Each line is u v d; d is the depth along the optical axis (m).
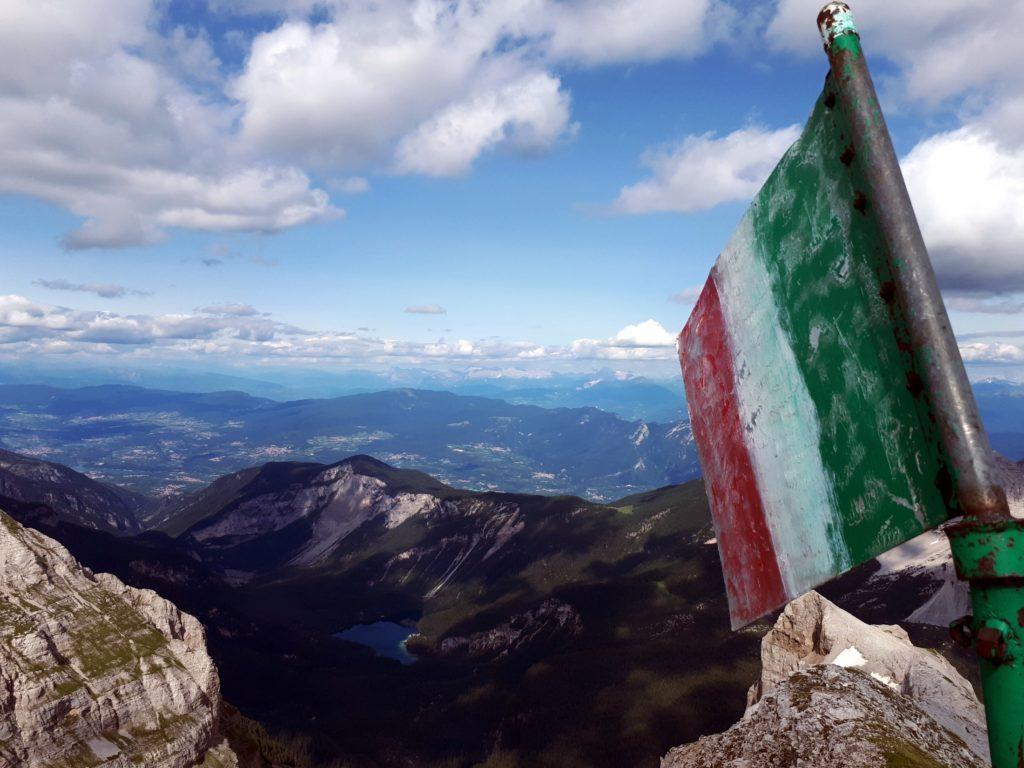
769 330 2.94
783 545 2.81
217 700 112.56
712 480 3.59
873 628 33.25
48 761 88.25
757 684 39.06
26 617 101.44
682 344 4.02
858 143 2.28
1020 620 1.79
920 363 2.03
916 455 2.06
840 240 2.43
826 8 2.47
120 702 99.44
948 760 7.61
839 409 2.45
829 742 7.49
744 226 3.19
